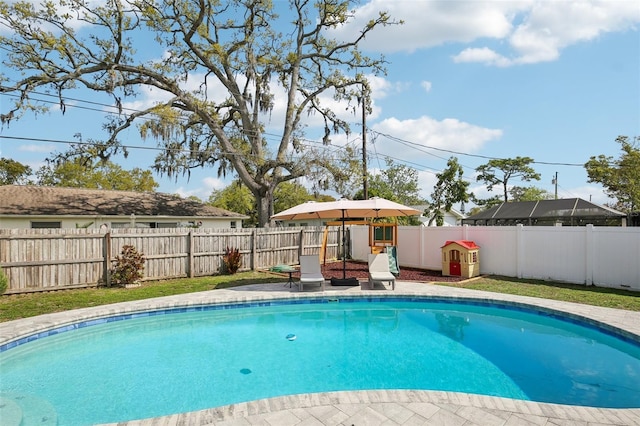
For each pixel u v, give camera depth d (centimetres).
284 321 830
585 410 362
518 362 569
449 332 734
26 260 976
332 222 1416
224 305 905
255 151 2094
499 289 1004
